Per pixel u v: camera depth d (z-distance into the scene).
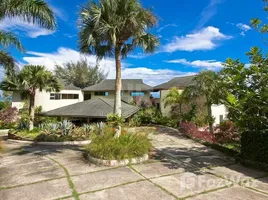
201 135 13.55
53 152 9.95
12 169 7.12
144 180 6.11
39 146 11.88
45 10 8.23
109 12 9.02
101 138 8.96
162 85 25.86
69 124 14.16
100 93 32.56
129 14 9.08
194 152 9.92
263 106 7.05
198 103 19.56
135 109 20.48
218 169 7.27
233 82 7.59
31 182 5.91
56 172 6.79
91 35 8.89
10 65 12.04
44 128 14.69
